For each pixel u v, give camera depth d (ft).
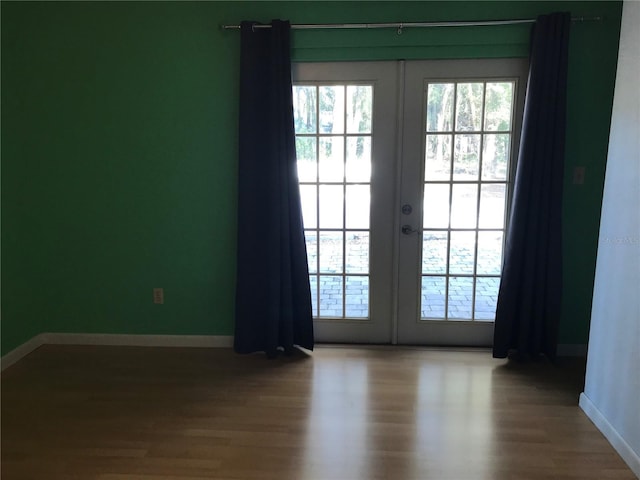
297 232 9.45
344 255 10.11
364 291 10.25
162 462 6.48
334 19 9.02
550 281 9.04
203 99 9.44
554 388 8.43
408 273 10.05
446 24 8.74
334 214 9.96
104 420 7.52
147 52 9.33
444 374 8.98
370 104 9.51
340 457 6.56
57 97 9.59
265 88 9.09
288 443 6.88
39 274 10.25
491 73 9.17
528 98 8.57
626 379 6.44
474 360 9.58
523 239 9.02
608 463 6.41
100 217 10.02
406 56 9.18
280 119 8.96
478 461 6.46
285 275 9.51
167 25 9.21
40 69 9.50
